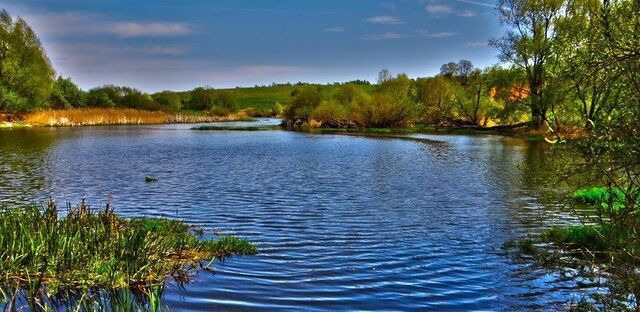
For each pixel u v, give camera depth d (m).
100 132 57.69
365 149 38.41
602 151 6.97
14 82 70.94
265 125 78.75
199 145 41.38
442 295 8.27
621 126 6.66
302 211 15.44
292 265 9.74
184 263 9.51
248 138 50.47
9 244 8.90
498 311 7.62
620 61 6.68
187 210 15.45
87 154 33.09
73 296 7.68
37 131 57.41
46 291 7.79
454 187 20.52
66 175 23.23
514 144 43.28
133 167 26.58
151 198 17.48
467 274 9.37
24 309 7.16
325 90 81.06
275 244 11.40
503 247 11.29
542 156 33.16
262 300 7.84
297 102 77.62
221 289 8.25
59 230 10.08
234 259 10.01
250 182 21.52
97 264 8.62
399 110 68.06
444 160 30.92
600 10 7.79
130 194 18.30
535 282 8.92
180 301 7.68
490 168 26.92
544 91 11.93
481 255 10.66
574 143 7.27
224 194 18.42
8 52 72.06
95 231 10.16
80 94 93.88
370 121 69.25
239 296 7.97
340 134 57.41
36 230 10.14
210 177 23.00
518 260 10.28
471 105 66.50
